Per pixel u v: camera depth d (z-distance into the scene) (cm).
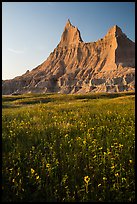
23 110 2255
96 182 711
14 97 5009
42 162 792
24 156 865
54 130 1238
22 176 726
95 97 4534
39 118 1658
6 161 796
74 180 700
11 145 966
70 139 1067
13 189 664
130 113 1758
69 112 1939
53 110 2169
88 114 1823
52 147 942
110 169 762
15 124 1362
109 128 1291
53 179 707
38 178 680
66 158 838
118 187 655
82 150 899
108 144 956
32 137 1099
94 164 780
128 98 3294
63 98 4281
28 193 661
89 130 1209
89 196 641
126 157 845
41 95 5700
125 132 1152
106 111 1975
